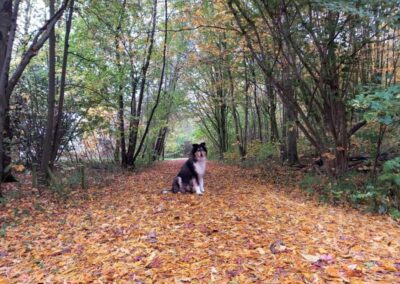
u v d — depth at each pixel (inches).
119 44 503.2
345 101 315.3
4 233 196.9
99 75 473.1
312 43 330.0
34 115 437.7
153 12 557.3
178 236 174.7
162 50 615.2
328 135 358.9
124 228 196.9
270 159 599.5
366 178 305.1
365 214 229.0
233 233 175.2
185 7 434.6
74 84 452.1
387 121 210.1
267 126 778.2
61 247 171.0
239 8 300.0
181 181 316.5
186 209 240.2
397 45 342.6
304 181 346.3
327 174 344.2
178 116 1024.9
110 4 430.0
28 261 154.3
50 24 296.7
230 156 760.3
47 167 352.8
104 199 303.1
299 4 289.6
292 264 130.8
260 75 577.0
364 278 116.5
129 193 334.0
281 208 237.1
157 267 134.6
